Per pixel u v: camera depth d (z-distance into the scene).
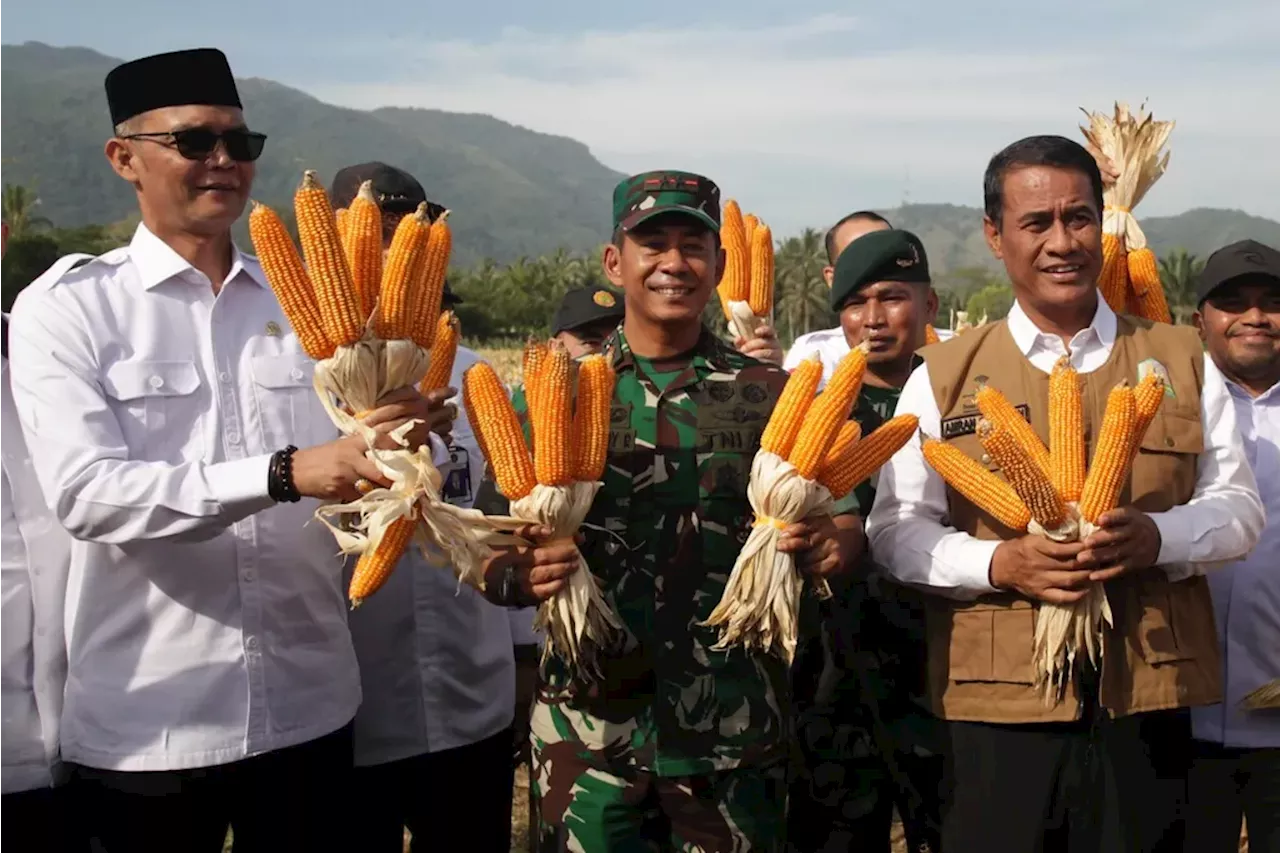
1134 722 3.53
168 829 3.54
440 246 3.34
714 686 3.48
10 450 3.72
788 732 3.60
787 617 3.28
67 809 3.80
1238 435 3.73
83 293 3.59
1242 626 4.25
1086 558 3.23
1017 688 3.50
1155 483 3.55
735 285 5.04
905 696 4.29
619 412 3.58
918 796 4.28
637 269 3.54
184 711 3.54
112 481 3.34
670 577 3.50
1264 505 4.33
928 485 3.79
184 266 3.70
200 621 3.59
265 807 3.74
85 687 3.55
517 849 5.76
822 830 4.41
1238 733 4.21
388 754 4.32
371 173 4.61
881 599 4.29
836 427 3.19
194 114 3.57
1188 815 4.37
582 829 3.50
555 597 3.33
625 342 3.72
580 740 3.52
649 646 3.48
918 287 4.83
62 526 3.66
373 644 4.33
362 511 3.19
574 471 3.29
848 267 4.83
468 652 4.40
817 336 7.10
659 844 3.52
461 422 4.57
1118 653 3.47
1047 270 3.58
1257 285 4.34
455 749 4.39
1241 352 4.40
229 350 3.77
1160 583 3.53
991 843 3.56
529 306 89.69
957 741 3.66
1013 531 3.56
